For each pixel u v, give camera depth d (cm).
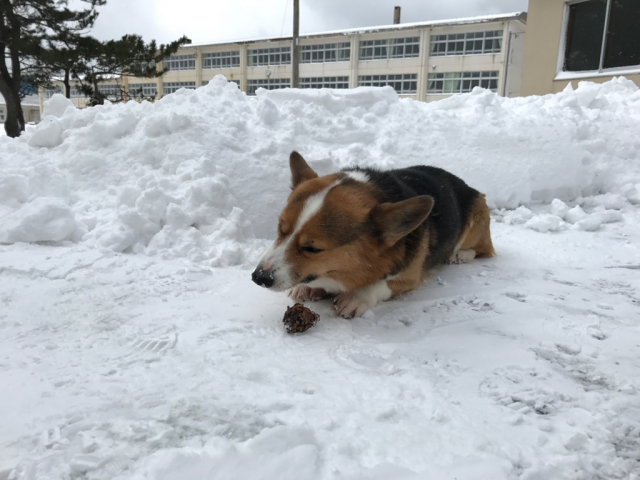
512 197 573
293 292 317
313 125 561
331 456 155
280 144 493
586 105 740
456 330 272
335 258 278
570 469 154
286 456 151
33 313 267
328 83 3491
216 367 216
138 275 334
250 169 465
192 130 483
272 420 177
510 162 578
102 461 151
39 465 148
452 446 163
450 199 376
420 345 250
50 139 537
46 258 345
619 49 1219
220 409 182
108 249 369
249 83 3750
